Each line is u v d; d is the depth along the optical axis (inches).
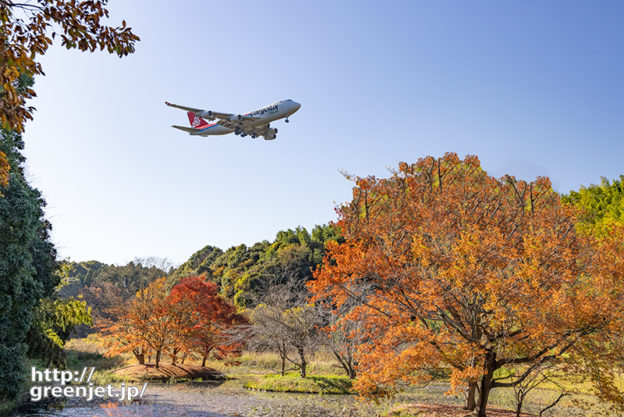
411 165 692.7
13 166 751.1
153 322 1152.8
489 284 515.8
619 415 645.9
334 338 1005.2
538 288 520.1
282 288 1153.4
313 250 2689.5
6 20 220.4
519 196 666.8
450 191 661.9
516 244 612.4
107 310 1284.4
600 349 534.9
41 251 977.5
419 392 942.4
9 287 652.7
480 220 639.1
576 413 709.9
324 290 689.0
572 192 2406.5
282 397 837.8
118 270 3127.5
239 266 2751.0
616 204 1996.8
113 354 1205.7
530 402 804.0
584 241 602.2
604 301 514.9
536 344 556.7
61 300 1143.6
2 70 213.2
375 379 625.3
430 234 589.3
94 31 235.5
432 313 619.8
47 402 736.3
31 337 952.9
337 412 704.4
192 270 3432.6
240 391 905.5
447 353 578.6
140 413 661.3
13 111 220.5
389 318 655.1
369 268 610.2
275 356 1424.7
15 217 656.4
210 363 1369.3
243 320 1240.2
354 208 671.1
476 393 792.9
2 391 660.7
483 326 608.4
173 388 931.3
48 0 223.3
